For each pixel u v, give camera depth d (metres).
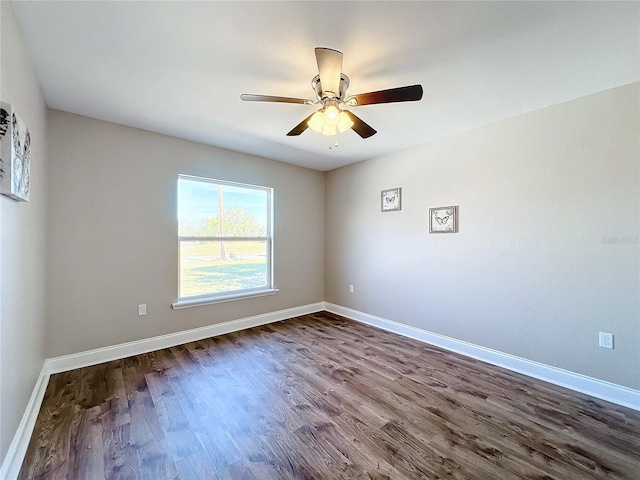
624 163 2.00
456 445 1.60
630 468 1.45
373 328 3.68
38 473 1.38
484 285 2.73
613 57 1.70
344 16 1.39
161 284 2.98
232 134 2.96
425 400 2.05
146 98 2.21
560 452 1.56
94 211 2.59
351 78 1.92
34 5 1.31
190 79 1.95
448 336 3.02
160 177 2.96
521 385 2.27
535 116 2.39
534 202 2.41
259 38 1.55
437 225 3.09
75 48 1.62
